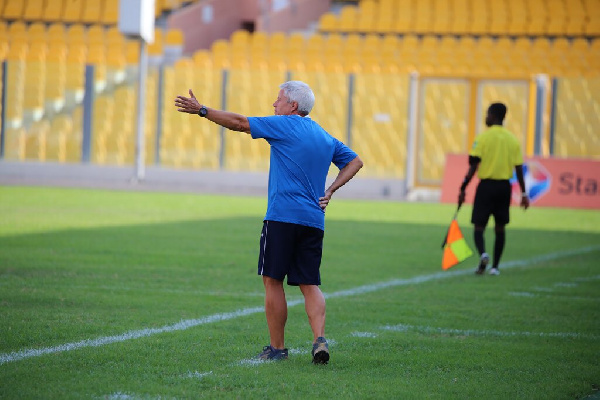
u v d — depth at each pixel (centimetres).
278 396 1294
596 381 1472
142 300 2148
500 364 1577
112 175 7469
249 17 9256
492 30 8369
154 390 1305
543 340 1823
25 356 1510
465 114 6950
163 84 7575
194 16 8938
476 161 2878
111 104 7562
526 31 8338
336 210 5469
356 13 8638
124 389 1309
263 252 1523
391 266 3014
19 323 1795
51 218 4234
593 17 8362
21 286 2280
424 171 7019
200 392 1305
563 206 6225
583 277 2842
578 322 2044
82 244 3266
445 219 5006
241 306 2114
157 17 8981
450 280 2722
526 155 6575
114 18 8781
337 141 1609
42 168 7531
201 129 7544
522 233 4359
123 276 2539
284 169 1521
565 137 6988
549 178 6244
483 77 6888
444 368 1537
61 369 1425
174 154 7556
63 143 7569
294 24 9081
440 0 8538
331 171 7262
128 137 7581
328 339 1769
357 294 2394
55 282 2372
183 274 2628
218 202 5694
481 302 2306
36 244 3212
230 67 8050
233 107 7556
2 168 7531
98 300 2120
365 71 7912
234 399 1268
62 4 8862
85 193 6003
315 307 1530
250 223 4331
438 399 1310
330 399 1290
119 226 3981
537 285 2645
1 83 7581
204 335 1742
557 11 8400
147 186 7056
